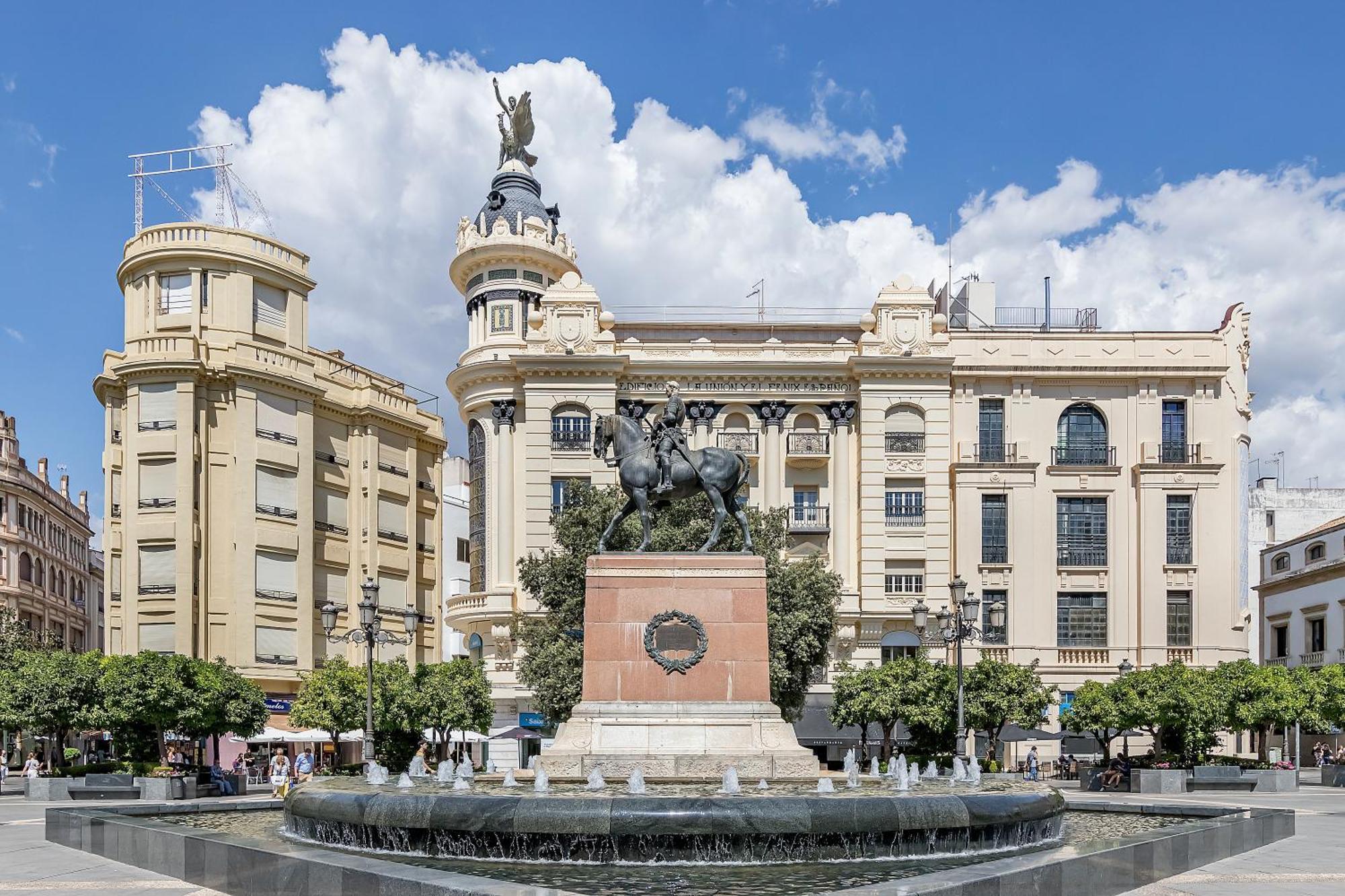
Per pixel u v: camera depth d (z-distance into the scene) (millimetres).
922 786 20281
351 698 45094
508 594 54844
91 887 14672
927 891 10141
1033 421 57062
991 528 56062
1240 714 42562
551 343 56469
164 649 54094
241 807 23781
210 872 14508
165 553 54719
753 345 57188
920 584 55281
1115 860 13797
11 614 69562
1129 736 54062
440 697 45562
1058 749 54469
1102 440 57406
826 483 56844
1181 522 56219
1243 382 57812
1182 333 57094
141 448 55312
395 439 67875
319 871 12023
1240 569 56125
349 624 63500
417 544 69250
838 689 46000
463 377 57812
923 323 56812
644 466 23422
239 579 55938
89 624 102000
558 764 21219
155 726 42562
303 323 61969
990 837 15805
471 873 13484
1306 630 68625
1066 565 56031
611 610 22438
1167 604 55469
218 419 56750
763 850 14359
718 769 21125
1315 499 82312
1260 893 14078
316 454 62469
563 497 55188
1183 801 31172
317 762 57031
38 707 41000
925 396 56094
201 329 57125
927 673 43312
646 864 14195
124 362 55344
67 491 102812
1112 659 55156
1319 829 23953
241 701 44688
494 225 60125
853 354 57375
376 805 15406
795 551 55781
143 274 57875
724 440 56844
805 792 17328
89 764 41188
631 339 57406
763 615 22469
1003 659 54094
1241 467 56938
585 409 55875
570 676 37531
